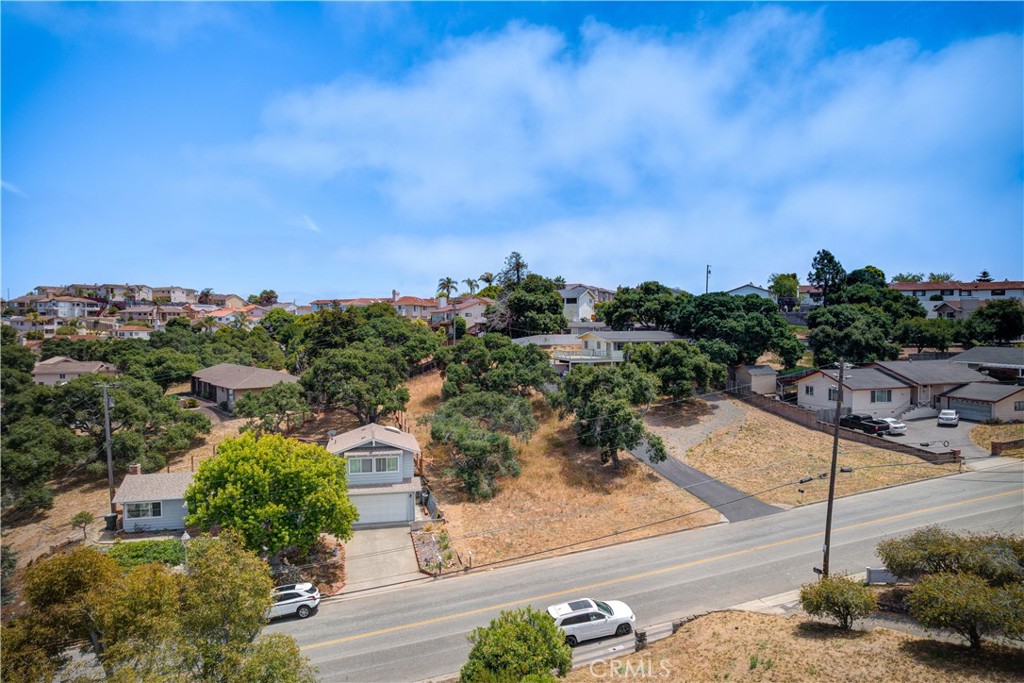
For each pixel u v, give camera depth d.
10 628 16.98
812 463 42.09
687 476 40.91
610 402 41.44
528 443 45.25
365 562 30.94
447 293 113.75
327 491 28.28
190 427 47.06
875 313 68.44
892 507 34.38
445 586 28.45
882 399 51.00
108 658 15.85
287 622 25.42
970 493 35.31
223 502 27.20
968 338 72.38
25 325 120.69
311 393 51.16
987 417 48.72
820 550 30.02
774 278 121.31
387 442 36.47
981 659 17.64
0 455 37.81
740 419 51.69
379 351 55.72
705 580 27.75
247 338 89.88
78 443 41.53
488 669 17.72
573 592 27.25
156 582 17.72
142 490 34.66
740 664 19.22
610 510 36.28
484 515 36.00
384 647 23.31
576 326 83.81
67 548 32.31
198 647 16.38
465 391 47.72
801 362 68.56
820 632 21.27
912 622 21.61
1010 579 20.42
